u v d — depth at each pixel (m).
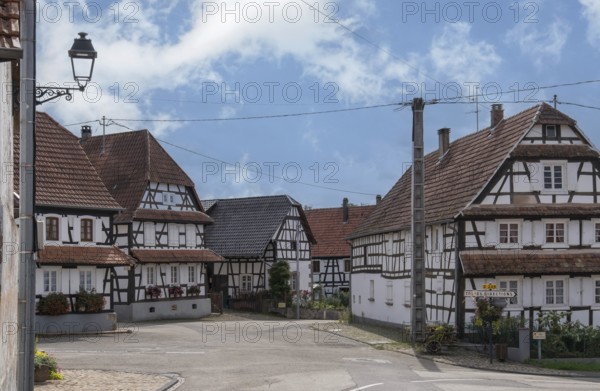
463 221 32.34
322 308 55.38
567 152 32.97
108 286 38.75
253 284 61.12
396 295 40.59
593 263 32.25
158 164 49.53
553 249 32.62
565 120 33.06
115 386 19.28
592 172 33.31
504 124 36.09
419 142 30.05
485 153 35.41
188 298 50.22
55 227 37.38
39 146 39.00
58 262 36.34
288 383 20.30
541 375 24.81
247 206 64.81
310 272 64.62
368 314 46.09
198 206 52.03
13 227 13.38
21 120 12.59
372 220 46.88
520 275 31.94
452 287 33.00
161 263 47.94
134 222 46.94
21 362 12.28
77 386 19.11
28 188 12.53
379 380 21.16
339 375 22.02
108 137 52.41
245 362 25.05
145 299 46.94
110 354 27.17
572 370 26.61
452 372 24.11
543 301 32.09
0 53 9.59
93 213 38.91
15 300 13.36
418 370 24.27
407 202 41.03
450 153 41.41
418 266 30.31
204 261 50.62
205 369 23.14
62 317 36.50
